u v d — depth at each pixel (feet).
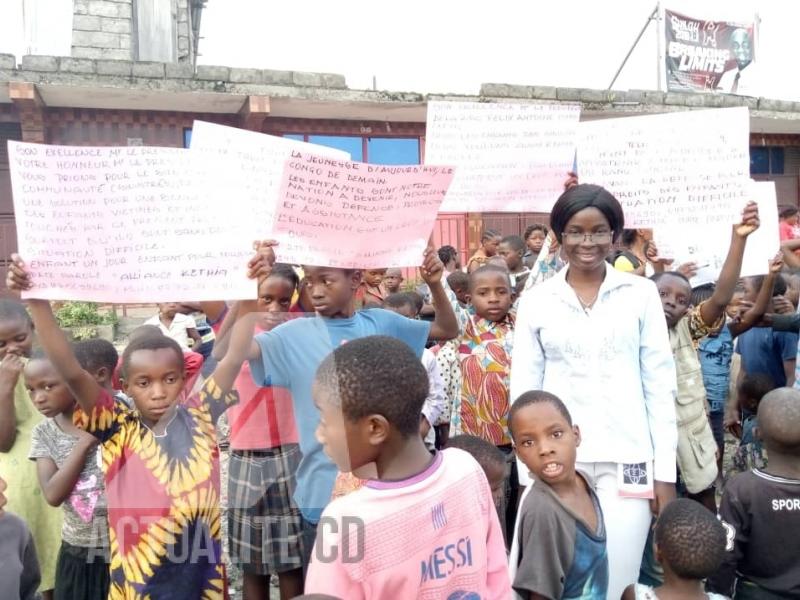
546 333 8.68
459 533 5.15
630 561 8.29
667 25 56.44
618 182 10.75
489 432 11.28
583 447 8.43
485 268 11.83
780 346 14.06
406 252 8.59
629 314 8.46
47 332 6.48
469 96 37.91
